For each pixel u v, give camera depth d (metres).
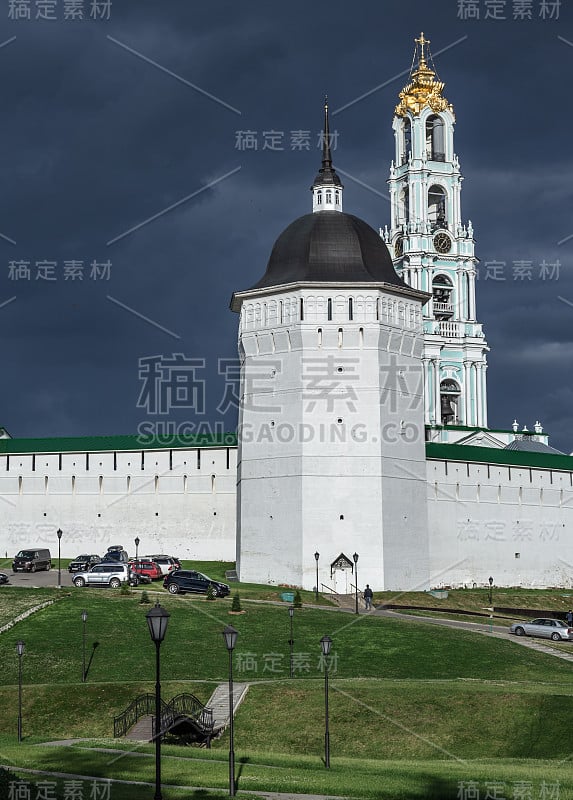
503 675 76.44
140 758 53.66
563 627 89.56
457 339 169.88
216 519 120.62
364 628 87.56
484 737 62.50
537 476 130.62
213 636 83.69
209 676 74.88
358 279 112.56
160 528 121.56
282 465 111.12
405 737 62.62
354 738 62.66
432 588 118.31
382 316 112.19
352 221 117.75
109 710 66.56
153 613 42.38
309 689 68.06
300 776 50.47
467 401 169.50
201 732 61.28
